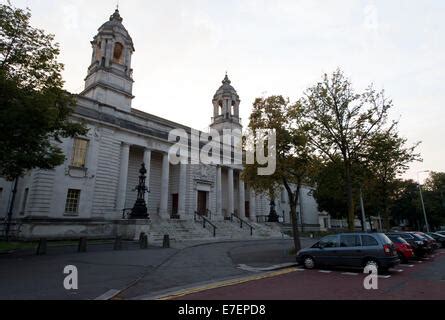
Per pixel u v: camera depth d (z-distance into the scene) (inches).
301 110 756.0
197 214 1505.9
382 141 782.5
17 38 575.8
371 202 1437.0
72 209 1063.6
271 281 398.0
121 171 1227.9
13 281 366.3
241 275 445.1
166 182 1387.8
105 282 373.1
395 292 330.6
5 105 523.2
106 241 948.6
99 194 1128.2
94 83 1343.5
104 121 1182.9
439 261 661.9
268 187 771.4
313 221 2481.5
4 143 525.7
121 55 1485.0
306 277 428.1
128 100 1424.7
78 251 685.9
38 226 936.9
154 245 871.1
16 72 572.4
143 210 1053.2
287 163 709.3
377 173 1015.0
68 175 1056.2
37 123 539.5
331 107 799.7
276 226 1638.8
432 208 2262.6
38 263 510.6
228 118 1957.4
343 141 781.3
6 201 1117.1
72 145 1090.1
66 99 644.7
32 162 559.8
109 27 1427.2
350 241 492.1
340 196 1219.2
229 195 1728.6
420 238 724.0
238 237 1304.1
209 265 537.0
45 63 596.1
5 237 967.6
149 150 1352.1
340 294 319.3
